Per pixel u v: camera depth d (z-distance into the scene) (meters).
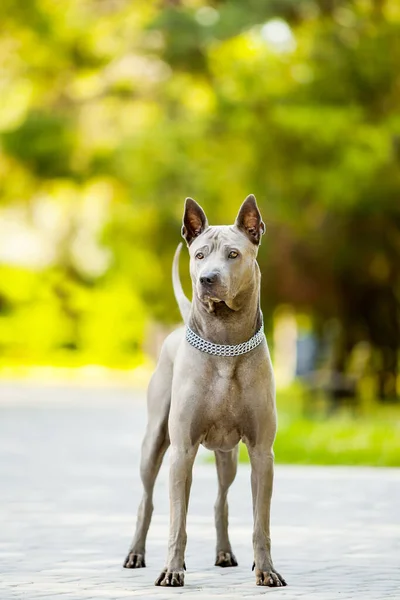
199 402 7.29
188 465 7.34
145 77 31.39
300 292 27.61
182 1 29.19
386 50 25.58
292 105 25.25
